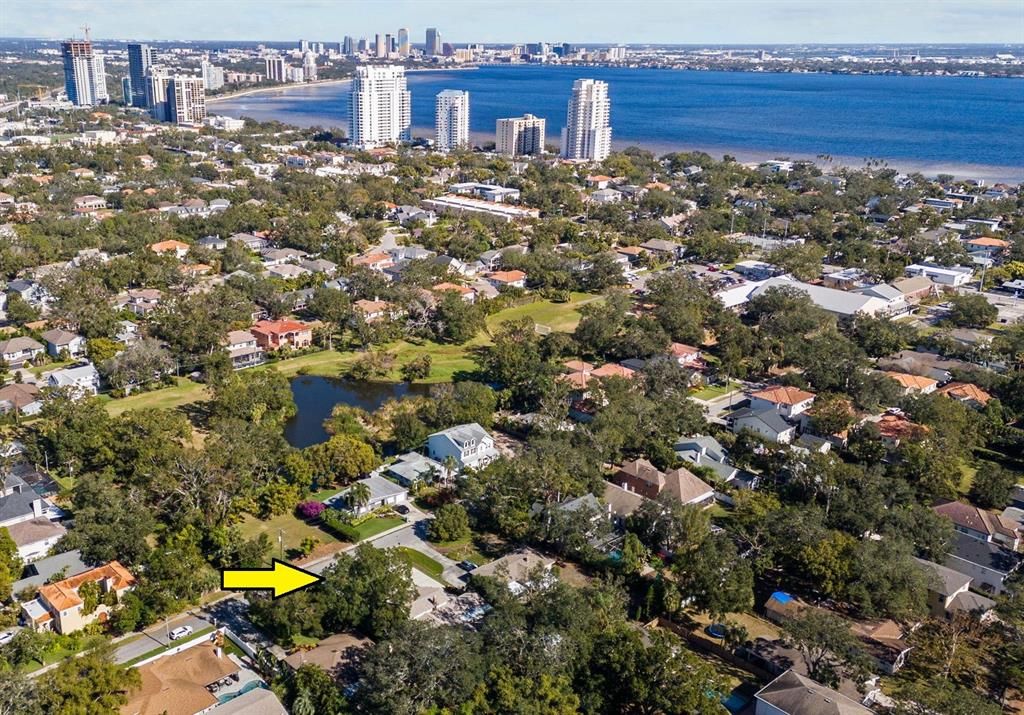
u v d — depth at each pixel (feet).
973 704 298.15
